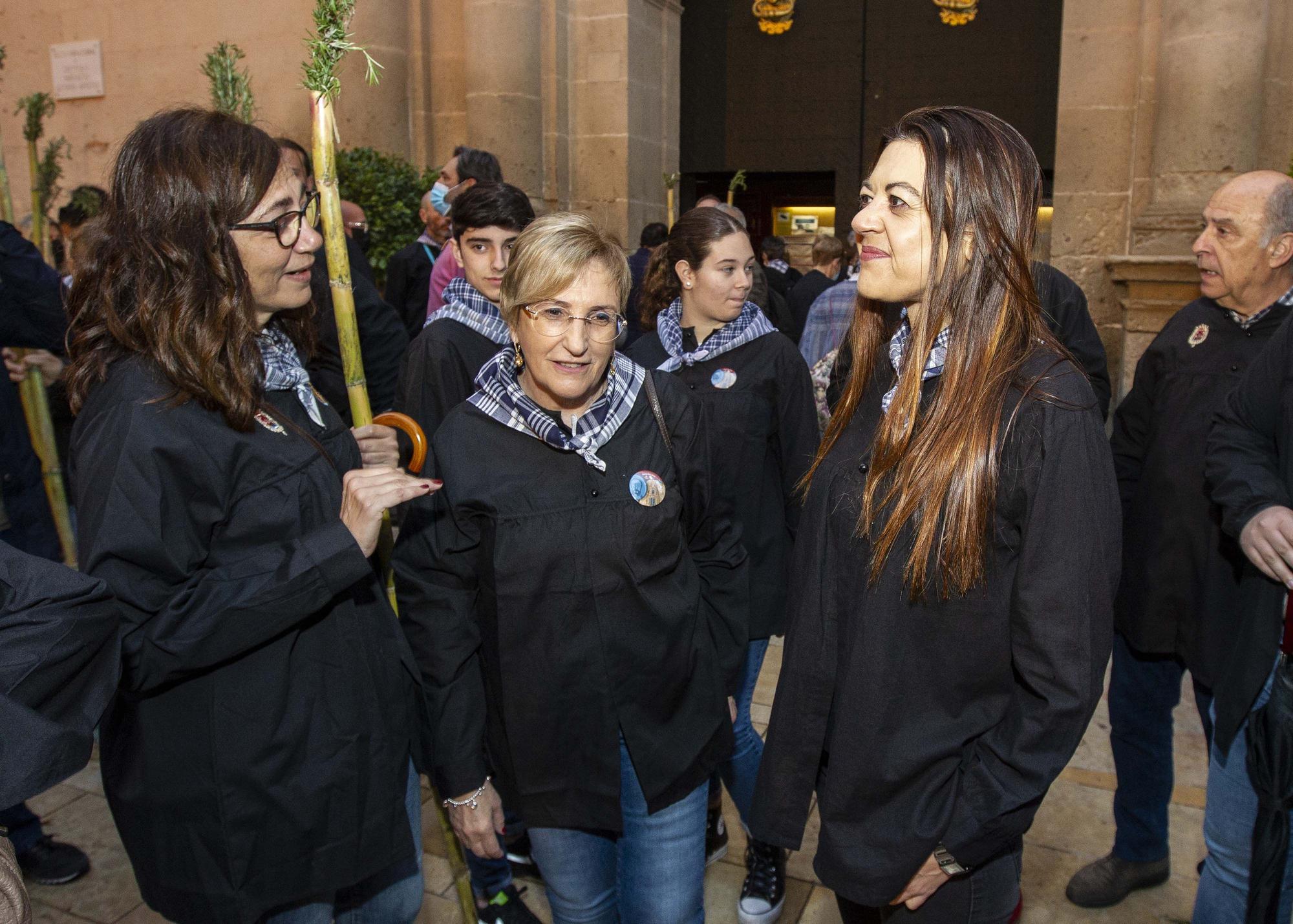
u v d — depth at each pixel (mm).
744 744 2318
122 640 1284
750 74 8805
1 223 2490
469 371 2348
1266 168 5949
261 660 1419
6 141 8375
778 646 4062
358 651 1523
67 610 1083
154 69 7738
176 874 1436
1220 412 1945
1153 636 2285
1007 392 1244
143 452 1287
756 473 2414
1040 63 8016
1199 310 2297
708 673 1699
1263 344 2146
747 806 2328
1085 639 1220
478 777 1656
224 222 1346
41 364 2693
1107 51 6387
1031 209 1273
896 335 1425
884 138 1368
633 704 1620
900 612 1317
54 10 8008
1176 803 2838
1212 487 1871
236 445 1384
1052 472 1207
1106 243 6539
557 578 1575
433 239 4254
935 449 1251
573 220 1541
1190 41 5715
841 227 8750
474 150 3932
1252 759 1617
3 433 2510
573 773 1636
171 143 1352
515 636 1589
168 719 1397
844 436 1481
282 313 1679
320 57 1585
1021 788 1254
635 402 1650
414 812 1736
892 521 1286
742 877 2535
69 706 1096
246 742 1403
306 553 1355
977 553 1236
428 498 1631
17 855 2496
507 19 6844
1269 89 5863
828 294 4035
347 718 1497
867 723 1341
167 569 1306
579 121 7496
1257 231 2088
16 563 1101
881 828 1350
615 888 1789
